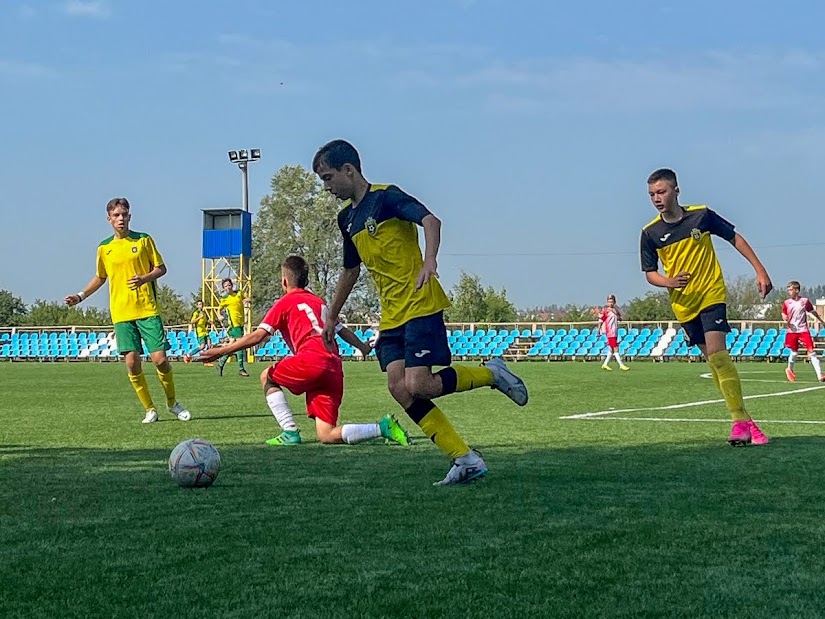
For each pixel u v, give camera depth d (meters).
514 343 36.56
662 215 8.05
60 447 7.76
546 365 29.23
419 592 3.42
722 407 11.80
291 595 3.39
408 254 5.67
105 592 3.44
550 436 8.29
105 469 6.39
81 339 40.56
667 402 12.71
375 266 5.74
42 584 3.54
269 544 4.14
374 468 6.39
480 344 36.75
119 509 4.92
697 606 3.25
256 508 4.94
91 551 4.03
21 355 40.78
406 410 5.75
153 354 10.23
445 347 5.72
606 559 3.86
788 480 5.74
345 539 4.22
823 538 4.20
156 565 3.80
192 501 5.15
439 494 5.32
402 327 5.69
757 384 17.47
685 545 4.09
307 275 8.16
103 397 14.63
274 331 7.97
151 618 3.15
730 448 7.38
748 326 34.03
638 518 4.63
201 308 31.30
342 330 8.02
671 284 7.78
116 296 10.18
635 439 8.03
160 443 8.07
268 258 66.38
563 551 3.99
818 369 18.73
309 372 7.77
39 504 5.07
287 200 66.50
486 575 3.63
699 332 7.95
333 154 5.70
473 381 5.86
